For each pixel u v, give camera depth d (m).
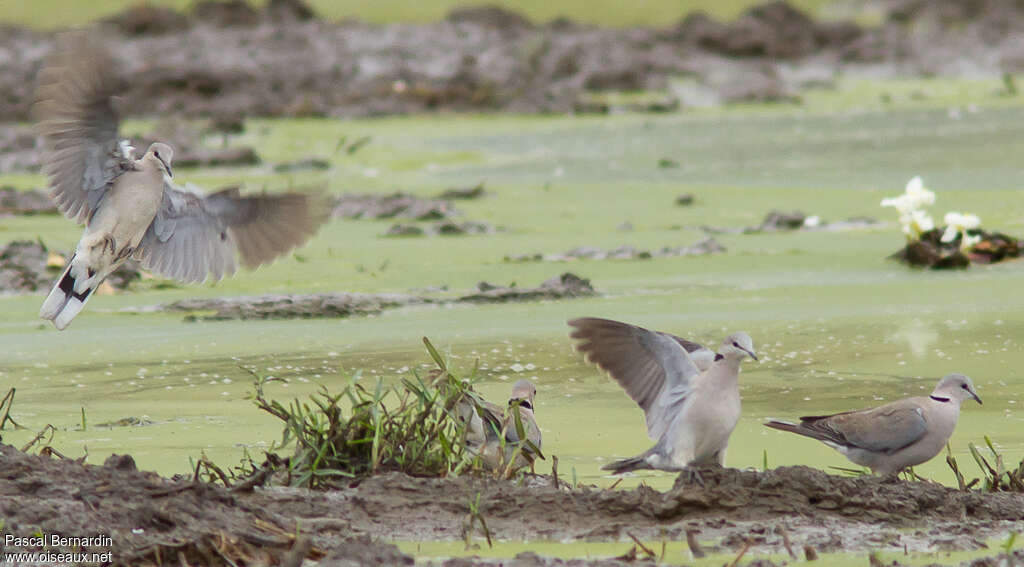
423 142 34.41
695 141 33.56
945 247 19.30
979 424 11.16
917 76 44.84
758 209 24.66
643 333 8.95
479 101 39.72
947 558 7.79
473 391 9.84
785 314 15.91
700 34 46.38
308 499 8.74
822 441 9.88
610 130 36.00
